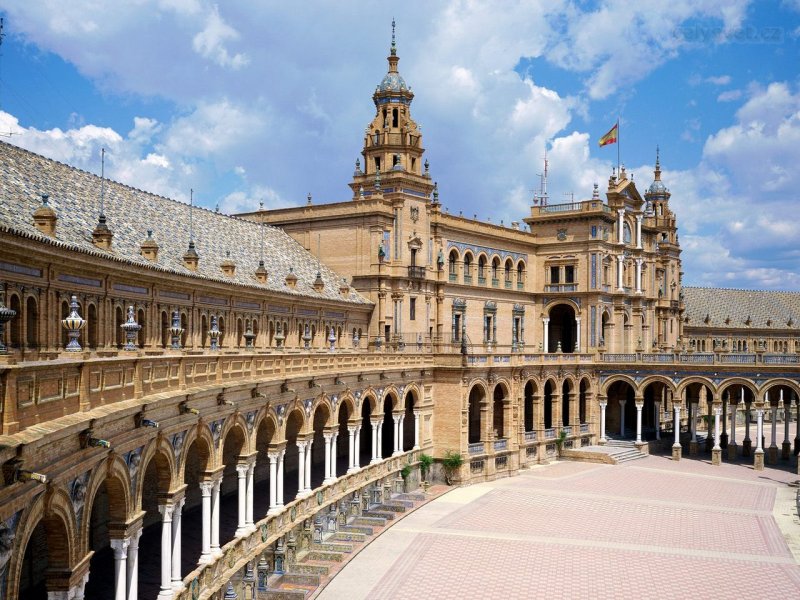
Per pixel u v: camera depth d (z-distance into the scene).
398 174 73.88
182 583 29.38
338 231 71.88
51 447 19.28
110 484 24.39
